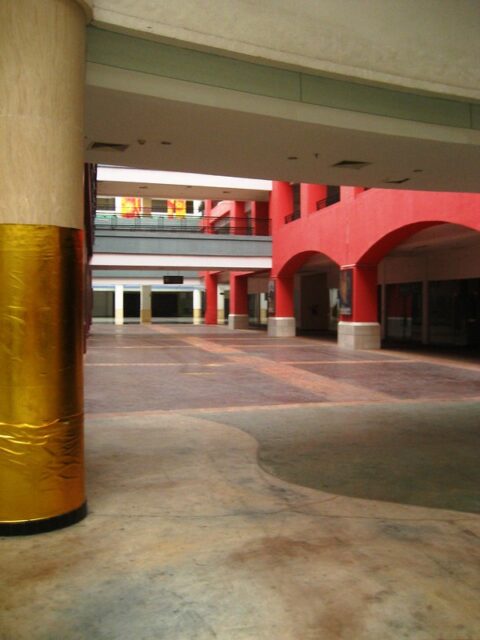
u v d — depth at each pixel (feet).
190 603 11.78
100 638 10.55
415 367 55.52
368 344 75.25
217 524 16.08
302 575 13.02
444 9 25.13
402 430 28.04
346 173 33.09
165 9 19.42
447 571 13.29
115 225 124.57
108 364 57.88
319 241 83.76
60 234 15.49
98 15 18.30
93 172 50.80
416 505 17.81
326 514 16.97
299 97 22.85
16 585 12.52
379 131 24.72
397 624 11.05
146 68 19.95
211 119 23.13
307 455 23.41
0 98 14.89
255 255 104.88
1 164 14.90
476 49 26.04
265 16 21.21
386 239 67.15
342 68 22.93
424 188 37.35
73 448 15.93
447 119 26.14
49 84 15.30
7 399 14.98
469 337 78.07
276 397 38.24
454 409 33.58
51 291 15.33
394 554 14.19
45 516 15.34
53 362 15.39
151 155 29.40
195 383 44.65
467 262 75.20
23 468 15.08
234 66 21.52
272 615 11.35
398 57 24.17
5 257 14.89
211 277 154.92
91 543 14.70
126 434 26.76
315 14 22.22
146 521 16.26
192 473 20.84
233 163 30.76
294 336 102.22
